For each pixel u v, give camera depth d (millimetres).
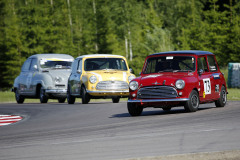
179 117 41375
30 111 62094
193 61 46906
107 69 71875
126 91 69625
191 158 20469
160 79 44625
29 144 30047
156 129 33969
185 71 46531
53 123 44625
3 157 25172
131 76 70438
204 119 38688
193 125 35000
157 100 44250
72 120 46562
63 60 82875
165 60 47625
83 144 28500
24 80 84250
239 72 120500
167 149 24938
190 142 26906
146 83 45000
